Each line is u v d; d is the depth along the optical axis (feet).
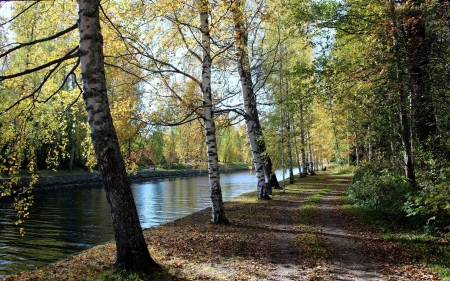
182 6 30.19
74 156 137.59
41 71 27.27
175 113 34.24
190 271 19.62
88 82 17.94
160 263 21.12
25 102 23.41
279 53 59.93
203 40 33.73
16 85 22.91
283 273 19.21
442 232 23.90
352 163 122.01
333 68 30.55
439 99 29.25
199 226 35.27
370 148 72.43
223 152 149.48
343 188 69.05
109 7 27.17
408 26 26.73
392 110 39.65
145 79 33.40
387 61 27.43
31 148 25.49
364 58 29.66
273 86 67.10
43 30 25.95
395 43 27.20
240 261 21.79
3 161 23.41
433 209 23.98
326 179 97.71
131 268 18.38
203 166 53.57
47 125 26.96
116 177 18.24
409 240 23.99
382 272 18.71
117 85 32.55
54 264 24.17
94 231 46.50
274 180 78.02
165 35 34.01
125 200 18.49
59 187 109.70
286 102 36.96
